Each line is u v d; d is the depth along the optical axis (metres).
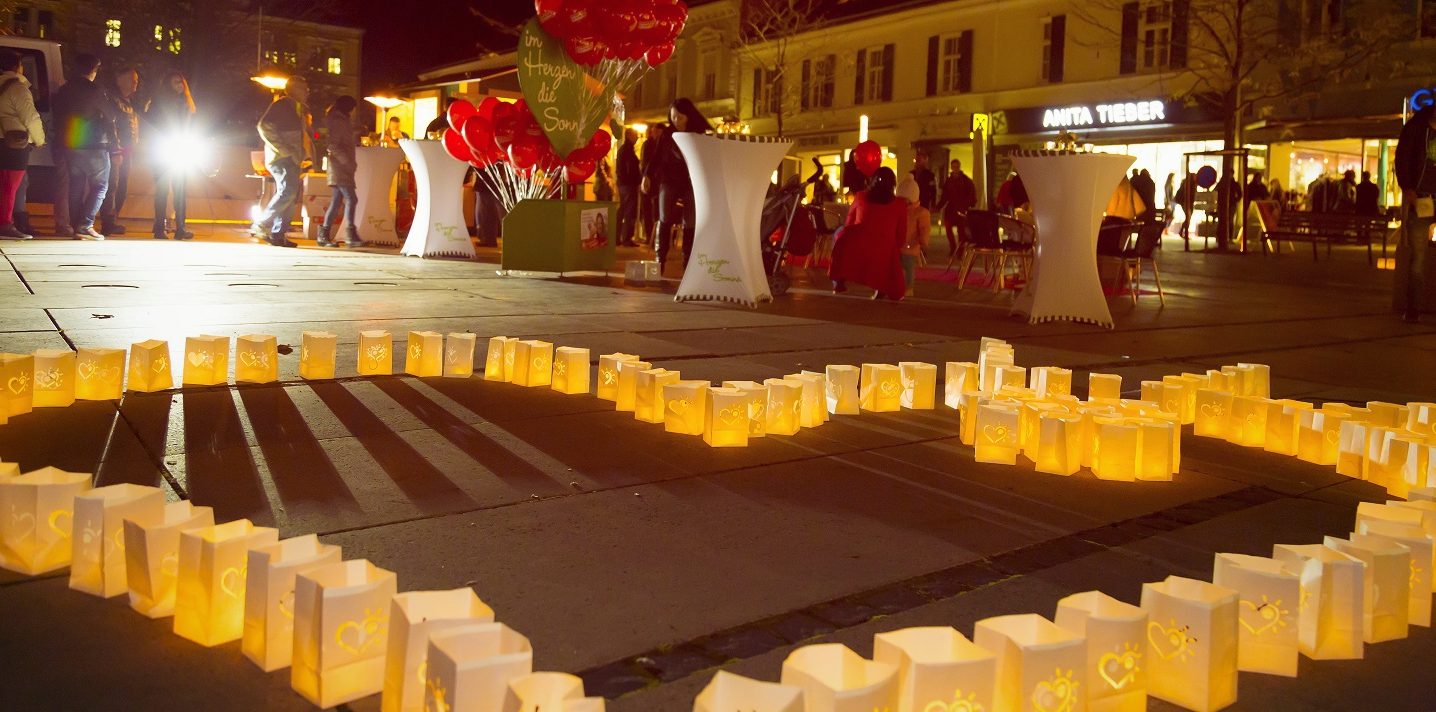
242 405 3.96
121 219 17.98
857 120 37.56
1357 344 7.60
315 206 15.66
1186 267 17.11
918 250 11.23
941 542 2.78
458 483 3.11
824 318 7.89
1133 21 29.52
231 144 19.69
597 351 5.68
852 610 2.29
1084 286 8.10
